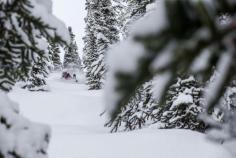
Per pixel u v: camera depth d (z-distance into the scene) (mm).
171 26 664
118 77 677
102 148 7922
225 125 1286
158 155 7395
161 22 674
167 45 657
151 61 666
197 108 9547
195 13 674
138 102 11641
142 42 667
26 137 3033
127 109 11906
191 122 9953
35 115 20031
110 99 689
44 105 21094
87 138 8445
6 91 3627
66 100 21688
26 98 22062
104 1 31531
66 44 3332
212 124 1359
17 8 3127
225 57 682
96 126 17125
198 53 666
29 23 3203
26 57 3438
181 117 9961
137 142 7938
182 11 673
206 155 6898
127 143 7957
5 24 3234
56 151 7973
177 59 658
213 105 741
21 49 3389
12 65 3465
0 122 3049
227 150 6754
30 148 2980
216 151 6809
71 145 8227
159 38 660
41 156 3090
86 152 7801
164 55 660
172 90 9617
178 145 7582
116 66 682
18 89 24312
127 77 674
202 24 667
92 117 19797
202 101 9570
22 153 2926
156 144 7746
